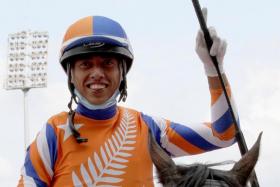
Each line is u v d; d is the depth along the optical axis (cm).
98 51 357
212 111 370
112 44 361
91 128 368
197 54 359
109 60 364
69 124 364
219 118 367
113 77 366
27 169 362
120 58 371
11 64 2255
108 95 367
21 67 2245
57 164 364
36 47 2272
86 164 358
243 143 347
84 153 360
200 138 386
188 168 324
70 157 360
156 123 394
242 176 319
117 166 362
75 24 370
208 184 305
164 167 327
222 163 337
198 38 355
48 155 363
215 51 345
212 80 363
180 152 395
